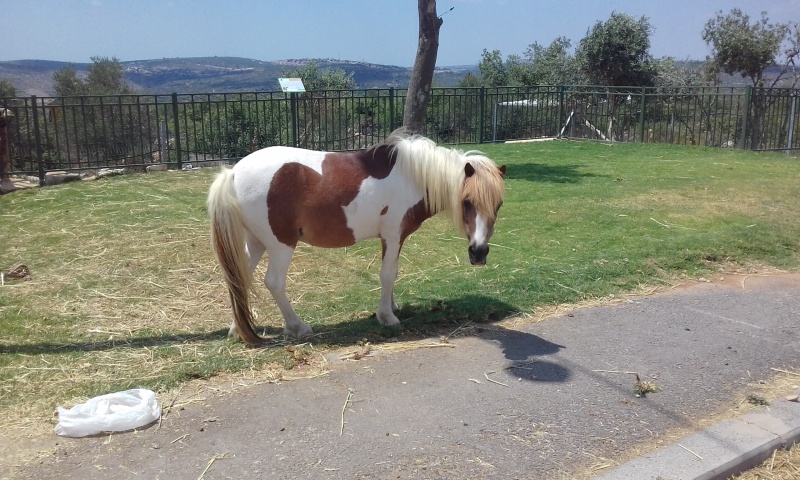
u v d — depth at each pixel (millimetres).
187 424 3654
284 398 3973
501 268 6688
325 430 3604
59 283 6176
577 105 19156
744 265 6848
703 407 3936
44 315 5363
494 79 32469
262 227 4688
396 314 5473
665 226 8328
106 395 3785
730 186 10844
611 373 4387
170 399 3938
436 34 11039
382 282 5129
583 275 6270
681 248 7094
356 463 3291
